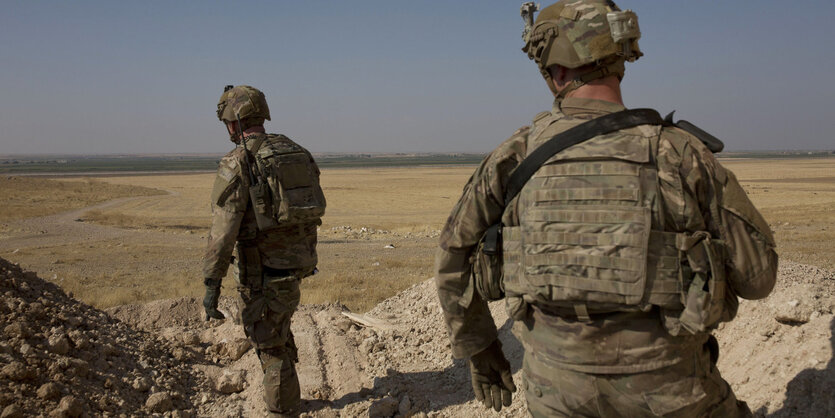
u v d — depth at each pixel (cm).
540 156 173
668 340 161
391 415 355
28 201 4119
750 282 165
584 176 165
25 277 450
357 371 428
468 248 192
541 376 175
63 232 2444
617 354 162
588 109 179
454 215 192
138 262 1658
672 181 161
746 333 328
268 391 328
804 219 2562
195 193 5978
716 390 174
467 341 198
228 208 313
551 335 171
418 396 377
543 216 168
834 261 1362
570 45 179
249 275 325
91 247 1975
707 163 164
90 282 1296
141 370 392
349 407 366
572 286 161
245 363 444
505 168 183
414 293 605
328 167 17862
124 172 14150
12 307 381
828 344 274
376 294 1104
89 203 4412
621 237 158
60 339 359
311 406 371
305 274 343
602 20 175
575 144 170
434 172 12962
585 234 162
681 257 159
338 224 2992
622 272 157
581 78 182
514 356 389
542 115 189
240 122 328
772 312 317
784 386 273
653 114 171
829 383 254
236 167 315
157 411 348
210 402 382
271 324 328
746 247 163
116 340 417
